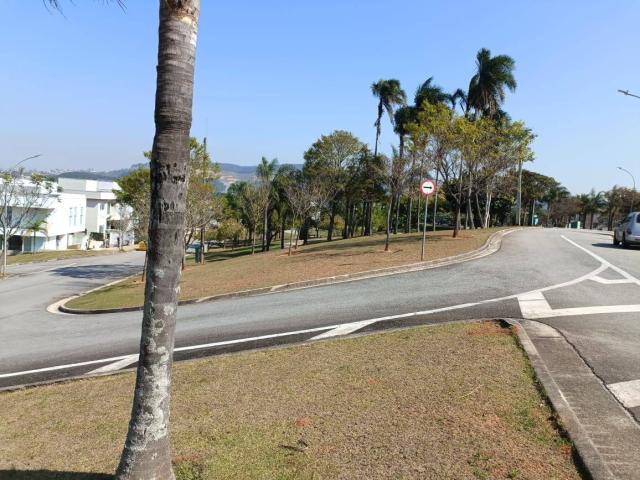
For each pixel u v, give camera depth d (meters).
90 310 16.28
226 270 23.09
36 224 45.47
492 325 8.36
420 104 38.97
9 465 5.08
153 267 3.89
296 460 4.37
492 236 24.84
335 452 4.43
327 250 26.09
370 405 5.37
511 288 11.96
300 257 23.88
